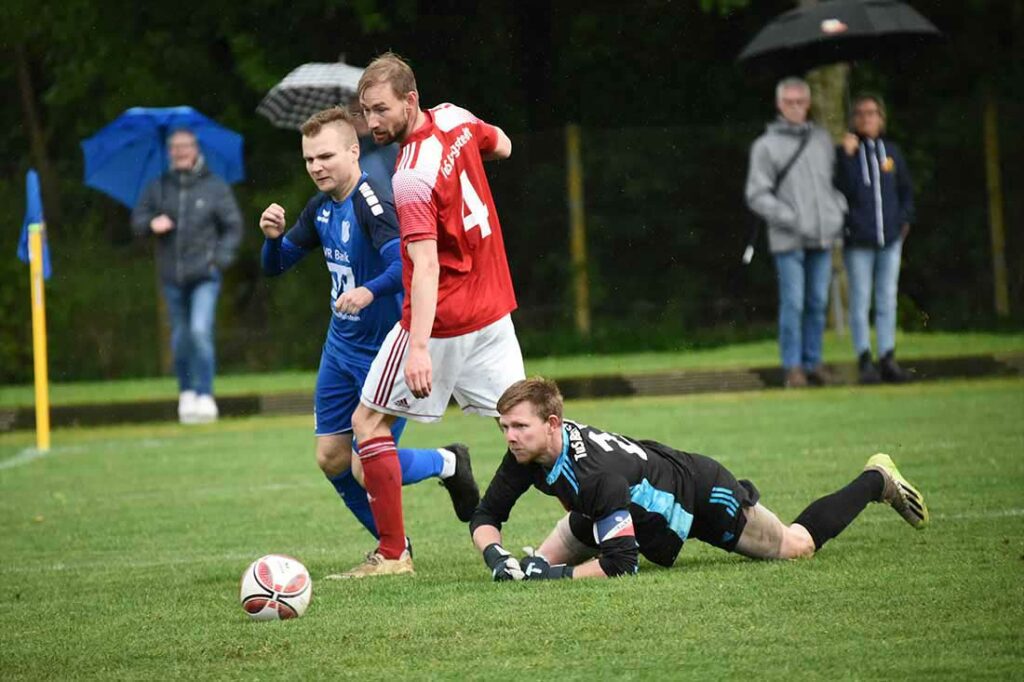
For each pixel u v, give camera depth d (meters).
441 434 34.06
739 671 11.49
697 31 62.59
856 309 38.81
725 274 52.56
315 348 51.66
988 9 64.69
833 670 11.41
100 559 19.31
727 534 15.61
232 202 38.88
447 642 12.83
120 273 51.12
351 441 17.91
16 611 15.55
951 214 52.41
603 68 62.78
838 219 38.00
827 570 15.23
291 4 60.50
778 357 46.84
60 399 44.69
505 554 15.69
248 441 34.59
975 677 11.12
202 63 61.66
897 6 42.00
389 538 16.89
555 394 15.05
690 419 33.78
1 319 51.03
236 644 13.24
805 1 52.41
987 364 42.25
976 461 24.44
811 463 25.28
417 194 15.81
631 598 14.11
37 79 64.62
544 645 12.55
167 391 46.69
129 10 61.56
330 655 12.62
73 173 51.50
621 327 52.38
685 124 63.12
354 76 43.12
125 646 13.45
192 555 19.41
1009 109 52.09
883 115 38.19
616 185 52.31
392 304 17.38
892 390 37.50
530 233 52.47
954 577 14.66
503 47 62.06
